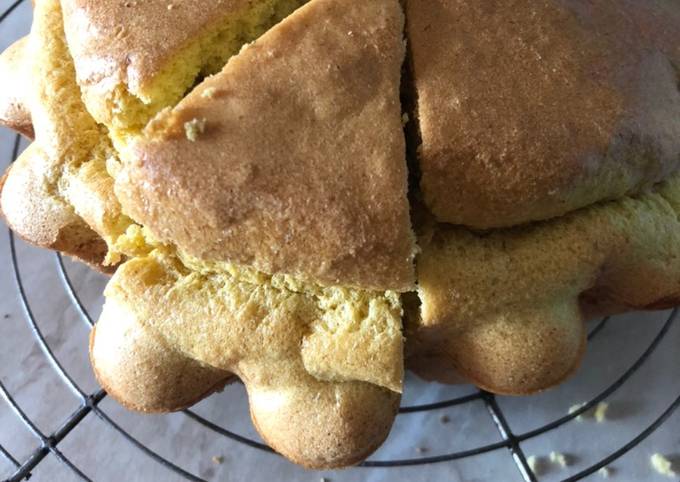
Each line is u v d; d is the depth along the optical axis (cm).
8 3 25
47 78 16
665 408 20
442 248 15
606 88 14
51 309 21
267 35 14
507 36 14
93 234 17
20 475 18
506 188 14
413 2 15
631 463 19
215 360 15
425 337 15
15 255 21
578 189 14
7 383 20
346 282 14
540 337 15
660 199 16
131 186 14
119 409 20
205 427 20
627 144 14
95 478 19
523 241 15
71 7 15
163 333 15
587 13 15
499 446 18
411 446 19
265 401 15
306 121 13
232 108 13
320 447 15
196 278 15
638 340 20
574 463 19
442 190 14
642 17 16
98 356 16
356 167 13
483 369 16
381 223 13
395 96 14
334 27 14
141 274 15
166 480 19
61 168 16
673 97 15
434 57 14
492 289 15
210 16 14
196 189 13
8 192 17
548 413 20
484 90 14
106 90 14
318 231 13
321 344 15
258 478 19
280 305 15
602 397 19
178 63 14
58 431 18
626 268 16
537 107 14
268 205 13
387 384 15
